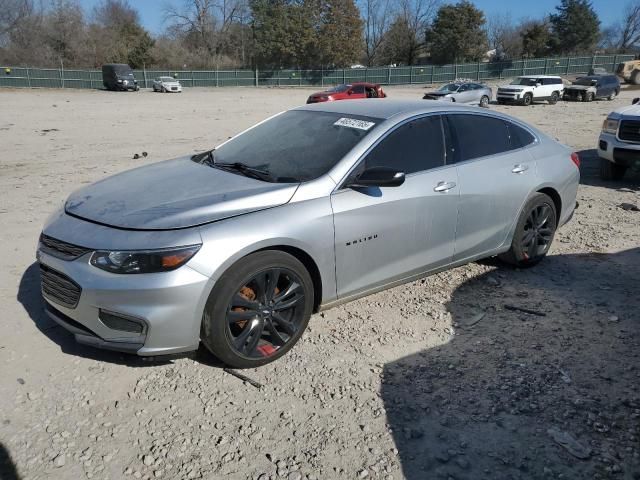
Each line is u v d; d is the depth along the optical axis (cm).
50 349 368
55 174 952
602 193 845
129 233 319
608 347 384
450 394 330
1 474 263
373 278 402
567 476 268
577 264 543
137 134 1605
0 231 609
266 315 349
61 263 328
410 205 406
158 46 6931
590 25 7506
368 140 397
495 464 276
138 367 350
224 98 3847
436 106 454
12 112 2350
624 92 4175
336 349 377
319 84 6156
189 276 312
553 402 323
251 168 401
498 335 401
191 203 343
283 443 288
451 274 512
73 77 5228
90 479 262
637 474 268
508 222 487
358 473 269
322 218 360
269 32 6531
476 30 6969
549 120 2117
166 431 294
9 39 6544
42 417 303
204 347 376
